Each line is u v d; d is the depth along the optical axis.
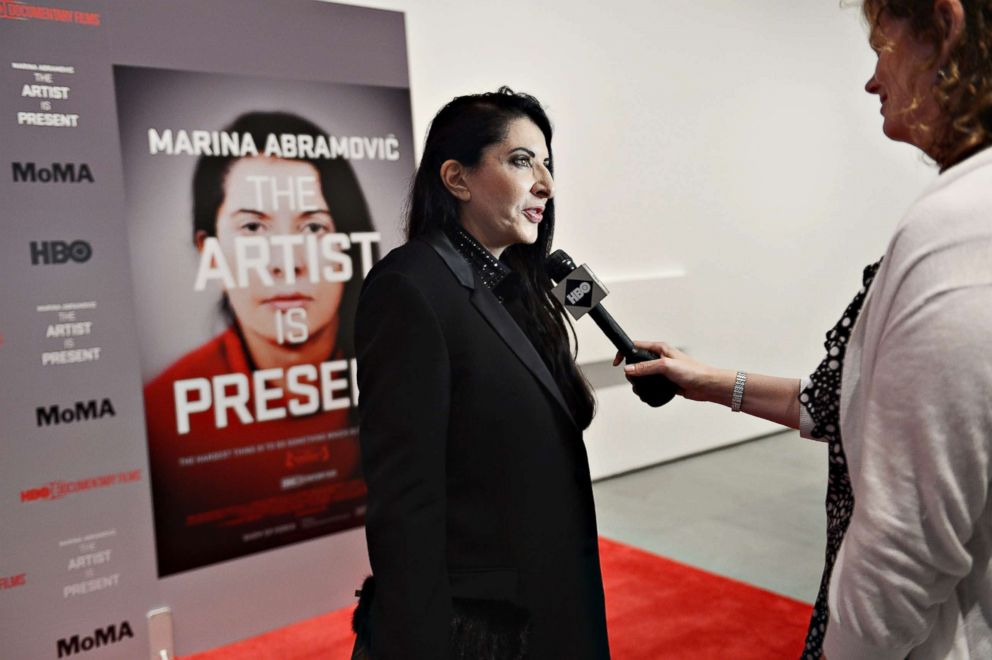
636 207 4.52
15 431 2.36
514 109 1.09
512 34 3.98
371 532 0.94
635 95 4.49
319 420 2.94
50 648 2.41
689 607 2.75
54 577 2.42
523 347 1.03
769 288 5.28
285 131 2.86
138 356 2.57
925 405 0.70
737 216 5.06
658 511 3.89
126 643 2.54
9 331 2.35
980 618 0.77
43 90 2.40
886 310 0.76
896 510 0.72
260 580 2.81
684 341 4.76
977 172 0.73
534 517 1.00
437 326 0.96
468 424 0.98
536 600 0.99
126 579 2.54
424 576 0.91
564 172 4.19
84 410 2.47
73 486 2.45
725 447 5.17
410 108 3.16
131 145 2.55
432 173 1.11
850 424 0.86
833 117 5.62
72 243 2.45
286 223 2.87
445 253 1.03
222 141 2.73
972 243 0.69
